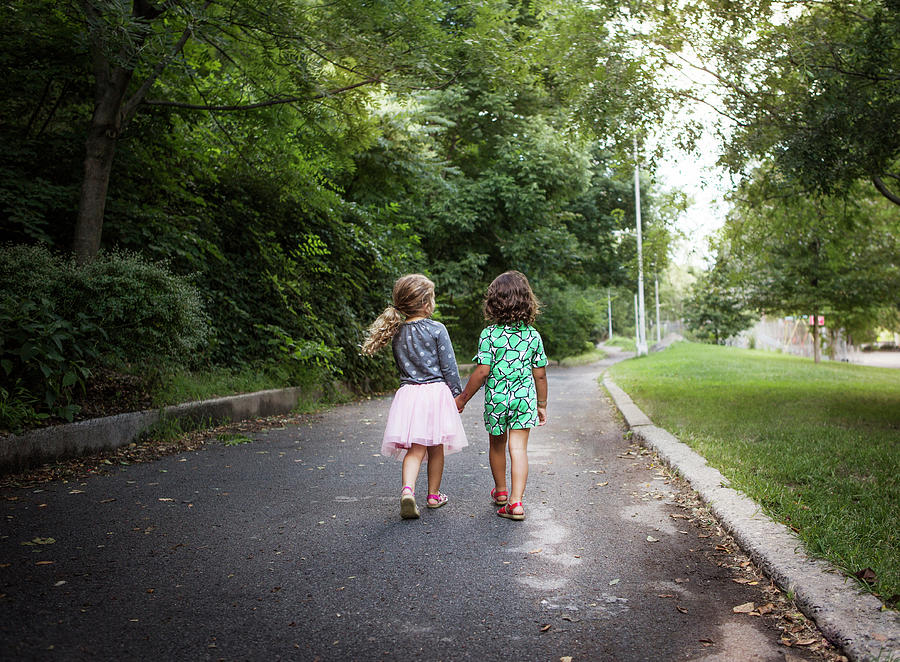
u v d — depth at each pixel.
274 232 10.68
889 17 6.75
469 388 4.26
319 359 10.20
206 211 9.58
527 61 7.80
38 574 3.01
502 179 19.06
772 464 5.13
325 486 4.89
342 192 12.91
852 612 2.49
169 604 2.75
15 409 4.95
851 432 6.72
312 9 6.72
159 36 6.03
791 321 40.16
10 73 7.48
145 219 8.16
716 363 21.45
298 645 2.42
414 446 4.23
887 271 19.27
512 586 3.00
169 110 8.49
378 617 2.66
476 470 5.56
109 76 6.95
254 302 9.98
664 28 8.05
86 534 3.62
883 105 6.74
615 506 4.39
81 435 5.38
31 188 7.05
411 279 4.37
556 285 27.44
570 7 8.42
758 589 2.96
